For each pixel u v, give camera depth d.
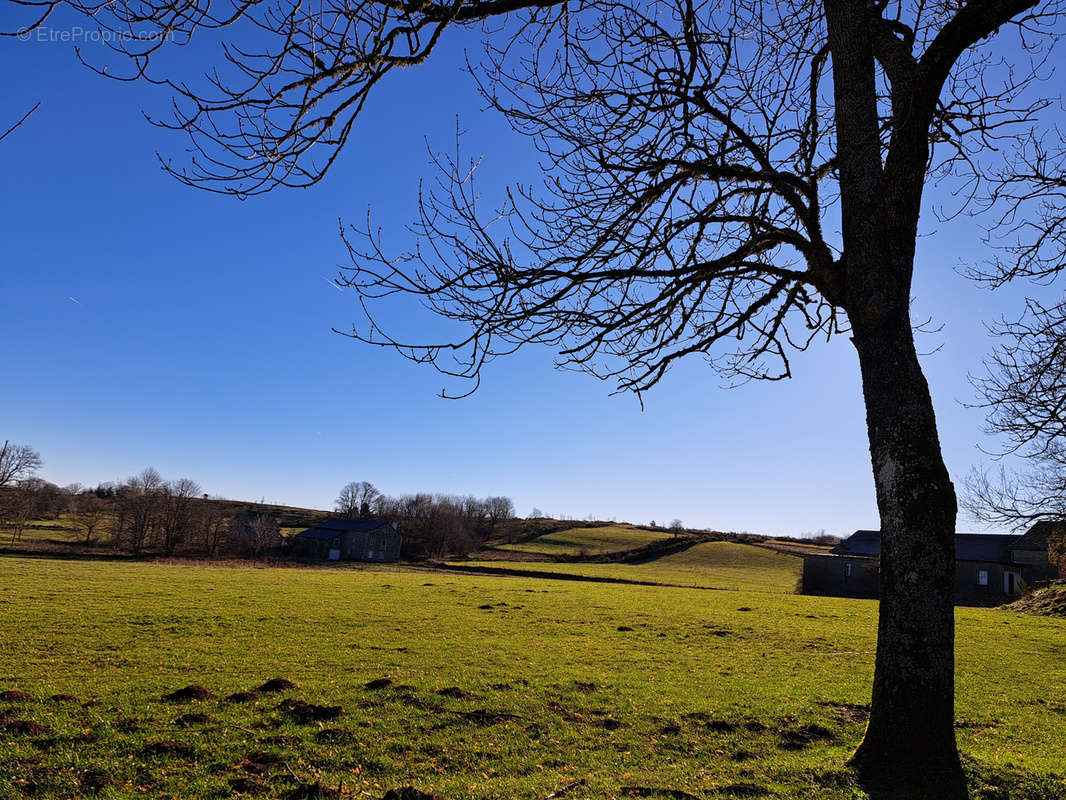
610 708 14.12
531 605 36.41
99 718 11.23
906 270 7.22
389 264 5.68
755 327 8.97
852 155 7.41
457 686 15.52
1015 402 10.54
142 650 18.69
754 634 27.44
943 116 7.38
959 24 6.45
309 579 50.12
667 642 24.83
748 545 113.69
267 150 4.74
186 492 90.75
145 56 3.72
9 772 8.61
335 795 8.32
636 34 6.88
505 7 5.64
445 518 119.44
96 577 42.78
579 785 8.75
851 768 7.22
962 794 6.29
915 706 6.73
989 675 19.61
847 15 7.54
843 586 63.88
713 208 8.25
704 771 9.77
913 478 6.81
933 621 6.71
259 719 11.80
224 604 30.06
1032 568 62.91
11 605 26.48
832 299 7.73
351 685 15.14
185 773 9.01
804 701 15.16
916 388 6.98
